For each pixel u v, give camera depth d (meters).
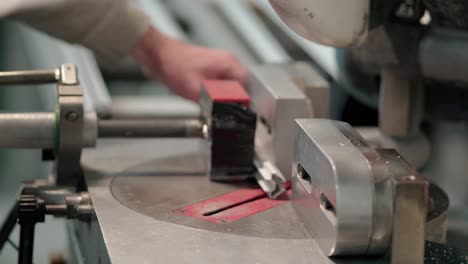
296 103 1.05
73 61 1.65
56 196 1.05
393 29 1.08
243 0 2.11
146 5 2.04
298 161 0.90
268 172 1.02
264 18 2.04
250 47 2.00
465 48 1.02
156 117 1.62
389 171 0.75
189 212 0.93
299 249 0.81
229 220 0.90
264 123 1.14
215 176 1.06
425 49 1.07
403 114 1.15
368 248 0.77
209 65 1.36
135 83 2.26
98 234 0.87
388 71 1.14
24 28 1.99
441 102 1.23
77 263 1.08
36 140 1.02
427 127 1.51
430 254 0.81
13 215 1.04
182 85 1.40
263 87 1.12
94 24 1.38
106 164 1.14
